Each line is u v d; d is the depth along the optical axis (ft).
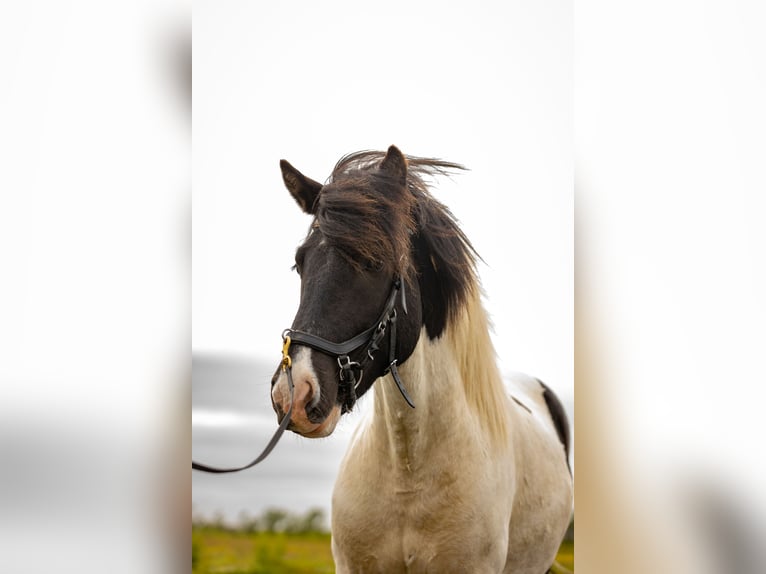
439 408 5.99
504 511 6.41
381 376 5.65
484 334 6.69
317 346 5.02
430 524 5.98
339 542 6.23
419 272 6.02
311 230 5.52
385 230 5.32
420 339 5.95
